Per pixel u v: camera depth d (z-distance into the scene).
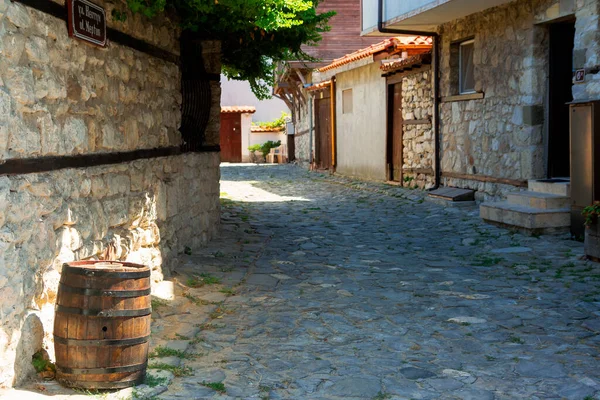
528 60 9.72
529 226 8.60
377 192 14.94
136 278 3.70
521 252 7.87
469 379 4.06
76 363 3.60
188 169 7.45
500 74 10.53
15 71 3.49
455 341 4.80
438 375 4.13
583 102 7.50
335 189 16.47
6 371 3.43
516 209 8.97
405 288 6.34
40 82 3.76
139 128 5.66
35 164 3.72
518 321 5.24
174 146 6.84
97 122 4.68
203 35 8.24
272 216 11.59
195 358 4.36
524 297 5.95
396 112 15.80
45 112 3.84
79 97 4.34
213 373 4.10
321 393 3.83
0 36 3.36
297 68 22.42
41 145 3.78
